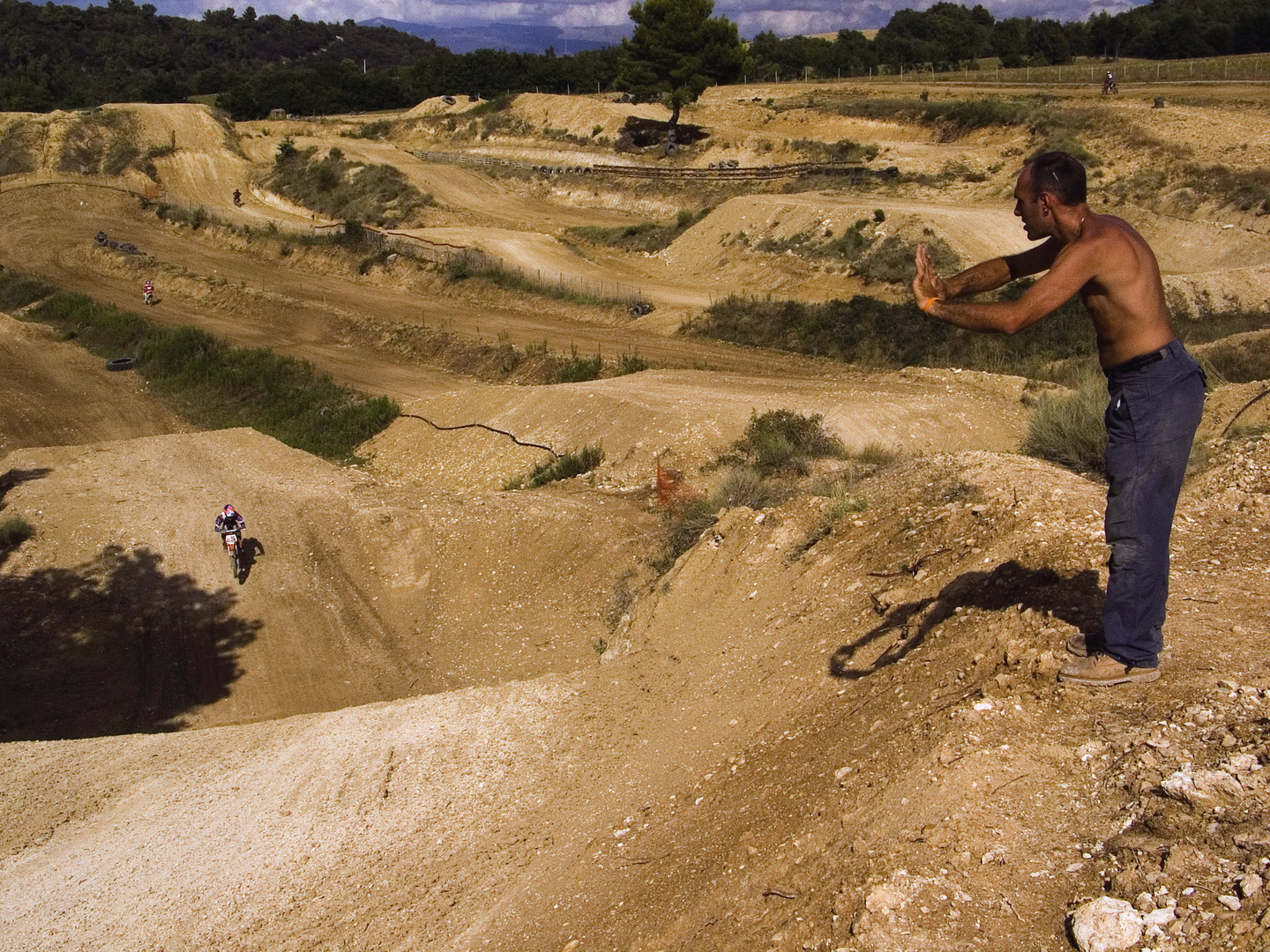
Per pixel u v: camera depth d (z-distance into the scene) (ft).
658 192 209.05
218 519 56.59
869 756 16.99
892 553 26.66
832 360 104.53
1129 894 12.02
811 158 203.21
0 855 25.04
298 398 110.52
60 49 499.92
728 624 28.35
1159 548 14.92
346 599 54.08
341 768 26.48
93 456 77.41
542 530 54.44
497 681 44.60
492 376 115.14
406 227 201.46
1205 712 14.67
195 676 49.34
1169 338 14.19
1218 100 186.09
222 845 23.72
